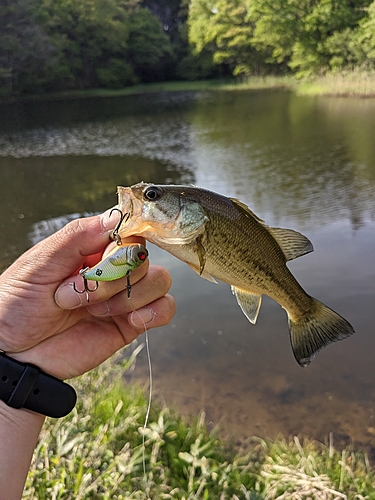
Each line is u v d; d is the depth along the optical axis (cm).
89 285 24
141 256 24
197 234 30
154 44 804
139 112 440
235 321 91
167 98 582
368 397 71
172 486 47
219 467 50
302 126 303
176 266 113
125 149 269
